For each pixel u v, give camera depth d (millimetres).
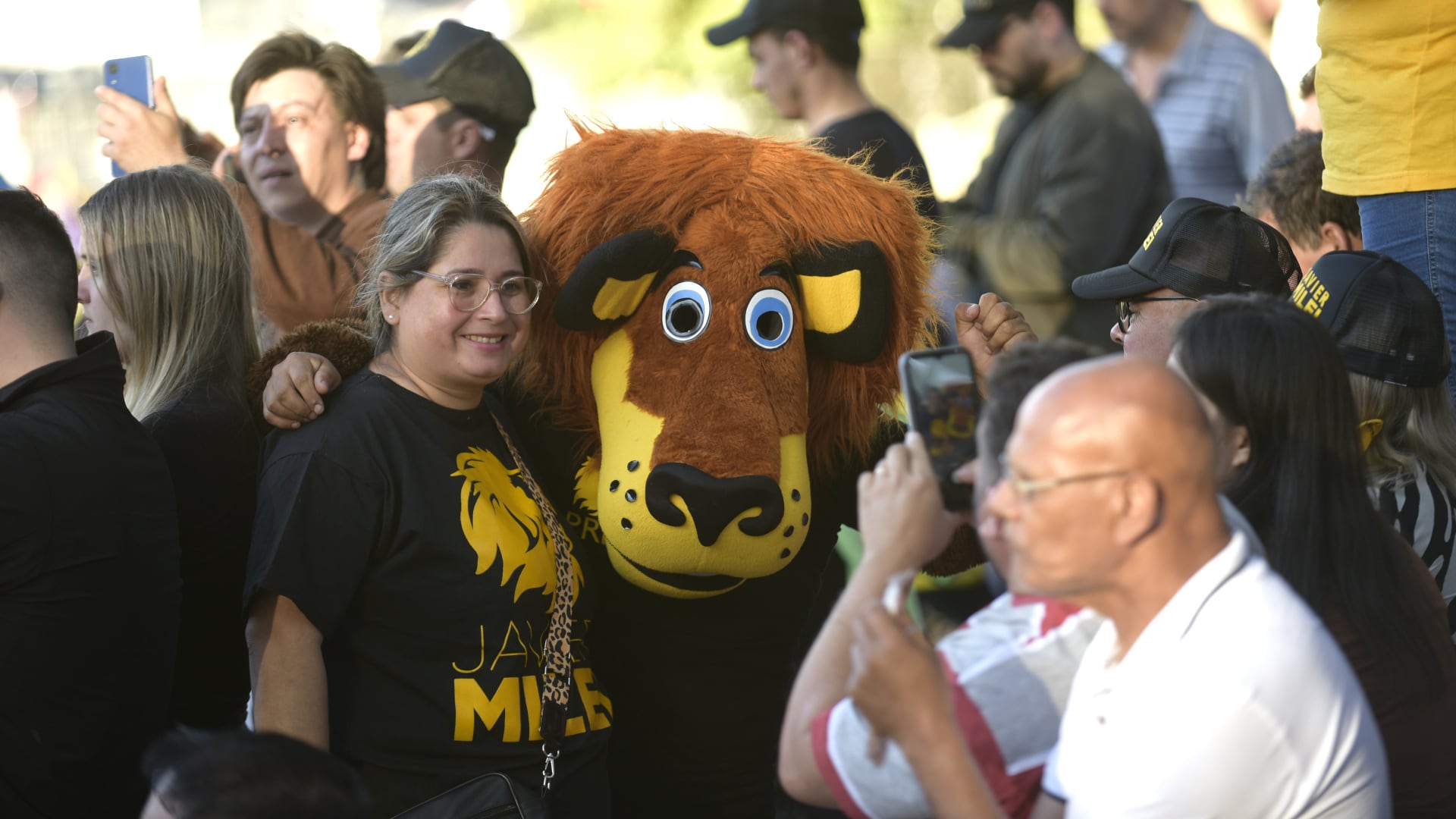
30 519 4645
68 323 5152
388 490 5152
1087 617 3713
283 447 5246
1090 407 3207
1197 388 4371
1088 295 6332
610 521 5586
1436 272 6574
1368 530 4227
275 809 3357
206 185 5941
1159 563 3266
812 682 3805
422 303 5266
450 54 9656
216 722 5895
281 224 7820
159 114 7945
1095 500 3168
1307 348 4266
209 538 5691
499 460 5508
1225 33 11953
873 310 5762
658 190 5715
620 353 5730
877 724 3365
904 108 24688
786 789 3857
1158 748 3201
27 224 5023
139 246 5754
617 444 5641
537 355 5879
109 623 4863
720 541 5430
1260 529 4293
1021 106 11680
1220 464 4324
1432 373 5398
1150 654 3262
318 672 5023
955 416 4004
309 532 5023
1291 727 3176
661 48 25656
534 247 5816
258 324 7590
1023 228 10977
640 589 6020
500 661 5219
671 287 5680
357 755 5160
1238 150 11797
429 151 9641
